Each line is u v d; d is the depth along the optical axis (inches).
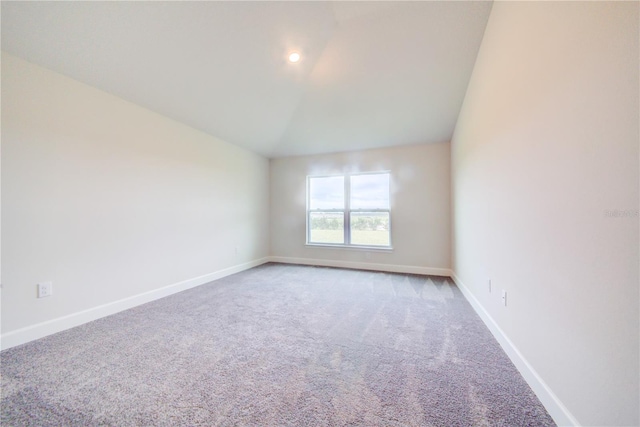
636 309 31.4
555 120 47.4
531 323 56.1
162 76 97.3
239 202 168.9
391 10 84.3
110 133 97.3
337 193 186.1
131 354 68.9
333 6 82.9
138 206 107.0
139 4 71.9
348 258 180.2
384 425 45.7
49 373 60.4
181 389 55.2
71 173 85.9
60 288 82.7
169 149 121.2
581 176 40.6
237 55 96.6
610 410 35.1
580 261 41.0
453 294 120.5
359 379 58.7
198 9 77.5
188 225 130.6
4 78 71.9
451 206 153.0
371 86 118.1
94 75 88.0
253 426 45.6
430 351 70.6
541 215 52.4
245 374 60.5
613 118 34.2
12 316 72.7
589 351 39.0
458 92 115.1
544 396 50.4
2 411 48.7
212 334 80.7
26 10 66.1
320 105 133.0
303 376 59.8
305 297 116.3
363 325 87.4
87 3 68.0
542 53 51.5
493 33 78.6
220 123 137.0
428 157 161.2
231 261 160.9
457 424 45.9
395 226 167.8
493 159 78.9
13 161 73.4
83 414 48.1
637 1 30.5
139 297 106.6
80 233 88.0
